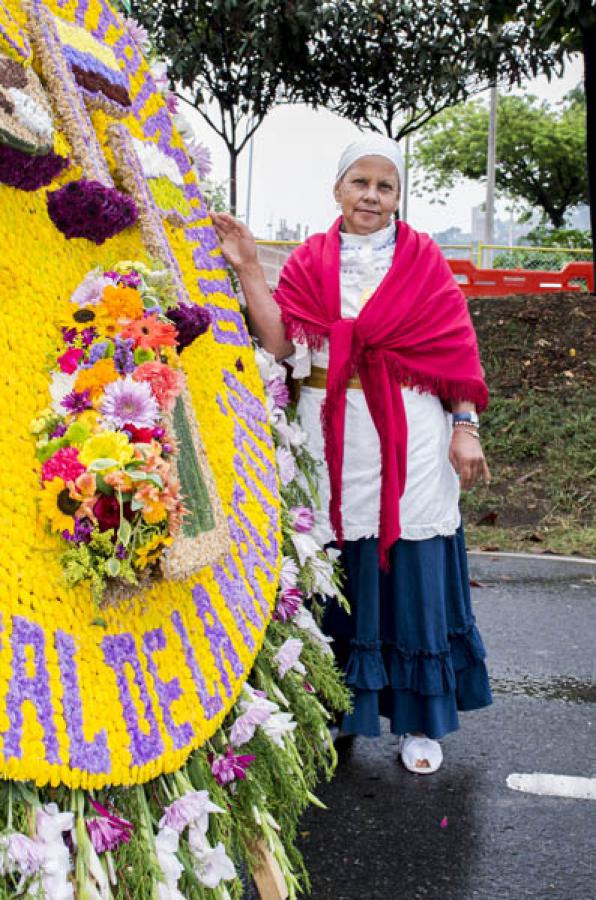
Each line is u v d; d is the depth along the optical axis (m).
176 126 2.41
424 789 2.86
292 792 2.00
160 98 2.28
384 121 11.27
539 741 3.20
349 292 2.87
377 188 2.88
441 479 2.86
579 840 2.59
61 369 1.56
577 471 6.85
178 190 2.27
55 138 1.68
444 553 2.89
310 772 2.22
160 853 1.61
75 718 1.45
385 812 2.73
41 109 1.53
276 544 2.16
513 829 2.65
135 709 1.55
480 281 14.38
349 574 2.86
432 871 2.44
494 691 3.61
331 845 2.56
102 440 1.48
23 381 1.52
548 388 8.08
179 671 1.67
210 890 1.74
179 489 1.57
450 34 10.39
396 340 2.81
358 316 2.81
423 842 2.58
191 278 2.24
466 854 2.52
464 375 2.83
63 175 1.68
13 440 1.49
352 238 2.94
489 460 7.21
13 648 1.40
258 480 2.21
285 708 2.18
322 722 2.24
